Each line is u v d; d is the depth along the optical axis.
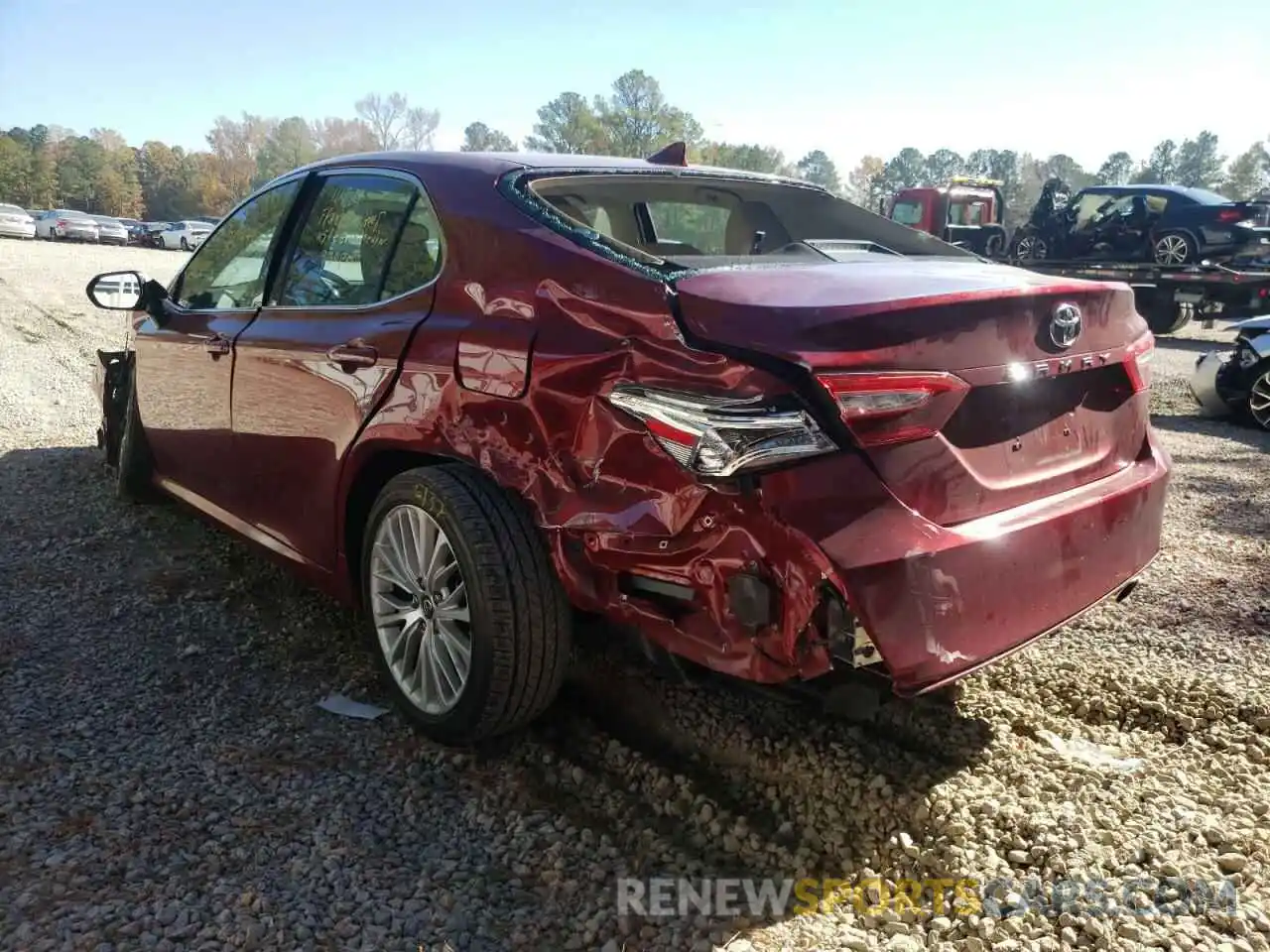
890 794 2.71
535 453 2.60
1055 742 3.01
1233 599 4.10
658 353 2.36
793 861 2.49
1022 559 2.45
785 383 2.21
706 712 3.16
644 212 3.74
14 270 19.14
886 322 2.27
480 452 2.72
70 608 3.91
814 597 2.16
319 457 3.32
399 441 2.97
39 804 2.61
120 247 39.88
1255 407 8.18
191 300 4.40
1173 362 12.48
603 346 2.46
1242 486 6.12
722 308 2.31
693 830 2.63
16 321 12.12
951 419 2.40
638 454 2.38
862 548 2.18
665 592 2.42
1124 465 3.01
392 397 2.99
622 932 2.24
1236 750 2.96
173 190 107.81
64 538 4.68
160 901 2.26
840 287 2.46
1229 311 15.22
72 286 16.72
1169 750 2.98
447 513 2.74
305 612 3.94
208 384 4.00
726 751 2.97
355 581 3.33
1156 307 15.77
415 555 2.99
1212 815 2.62
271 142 109.38
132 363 5.06
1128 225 16.45
